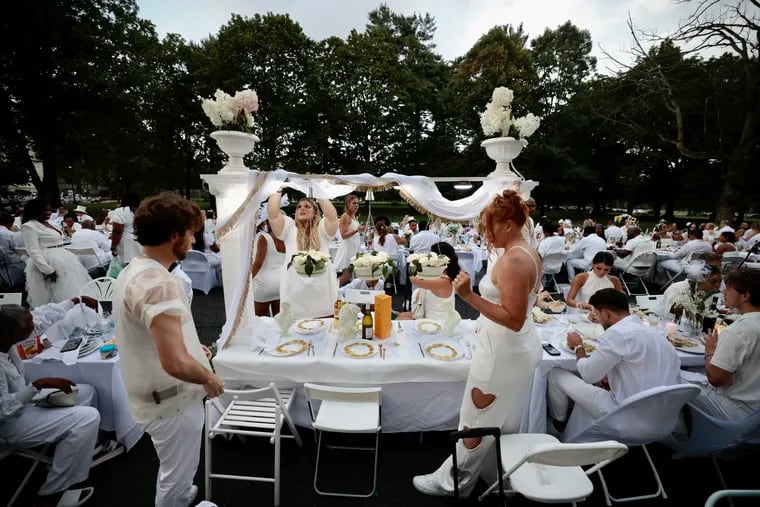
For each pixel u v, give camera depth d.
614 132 21.08
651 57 15.34
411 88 21.30
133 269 1.39
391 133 22.72
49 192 16.20
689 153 15.64
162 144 22.42
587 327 2.96
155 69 21.03
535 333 1.90
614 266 7.17
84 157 16.62
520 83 20.81
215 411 2.55
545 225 6.52
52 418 2.02
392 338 2.75
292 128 20.52
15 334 1.89
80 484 2.25
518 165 23.30
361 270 2.71
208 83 20.25
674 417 1.96
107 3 15.94
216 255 6.65
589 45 23.97
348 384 2.46
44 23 13.52
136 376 1.46
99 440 2.56
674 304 3.17
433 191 2.82
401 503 2.15
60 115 14.95
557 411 2.53
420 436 2.66
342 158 22.38
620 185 25.77
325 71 20.11
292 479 2.33
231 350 2.60
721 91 16.20
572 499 1.67
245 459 2.50
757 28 12.79
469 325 3.04
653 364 2.09
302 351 2.56
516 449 1.92
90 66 14.68
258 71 19.39
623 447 1.55
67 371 2.38
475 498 2.19
